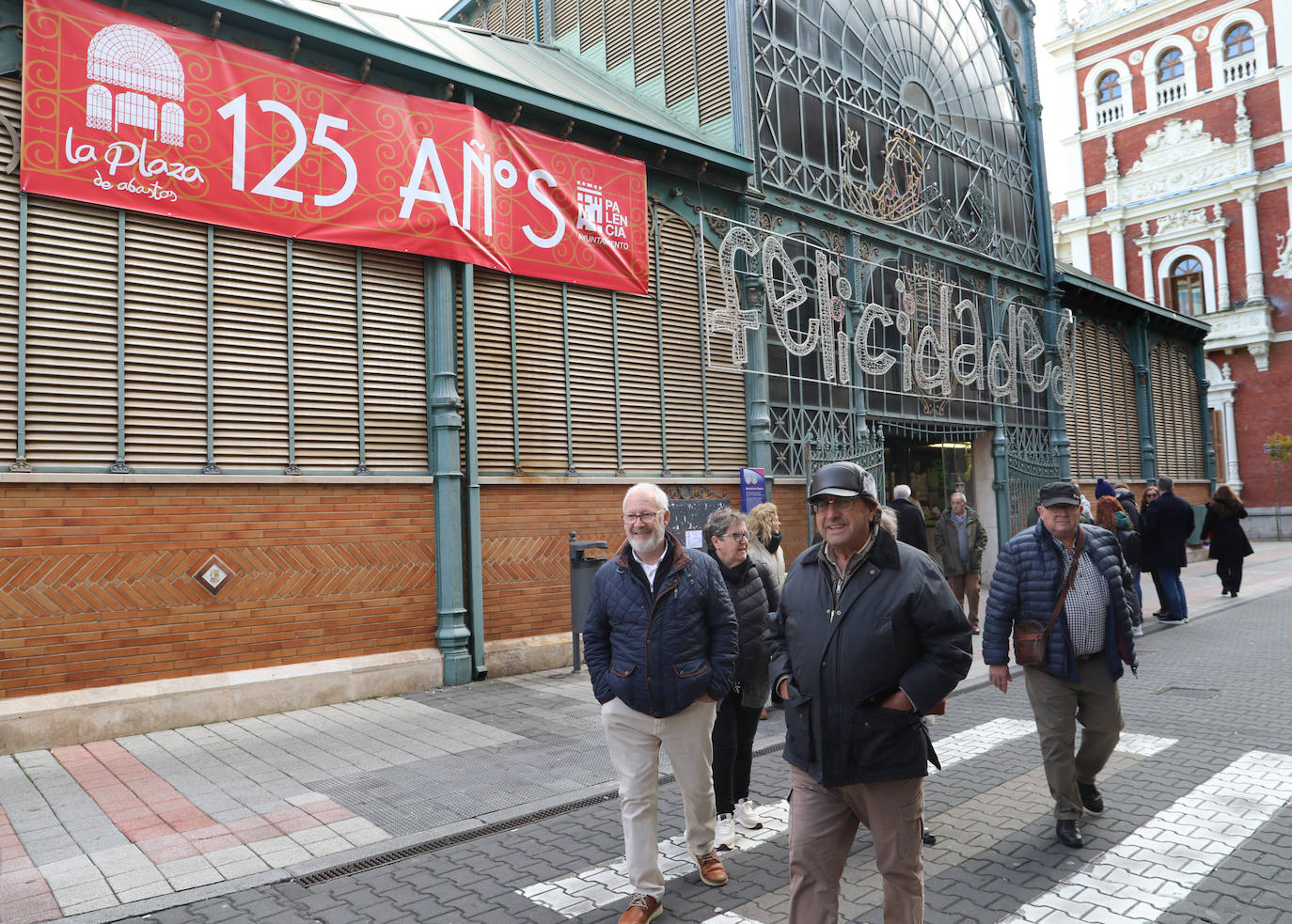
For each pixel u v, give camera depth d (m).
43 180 6.61
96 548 6.69
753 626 4.61
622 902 3.91
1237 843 4.41
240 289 7.61
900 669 2.97
